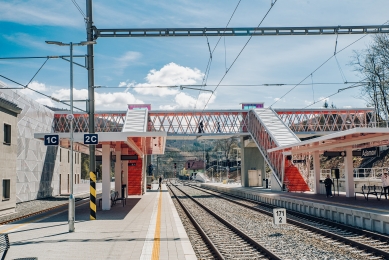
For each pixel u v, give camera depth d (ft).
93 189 57.98
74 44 50.11
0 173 71.67
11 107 76.13
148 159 221.05
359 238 45.16
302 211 79.36
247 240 44.21
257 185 172.14
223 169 352.49
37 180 129.59
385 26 58.90
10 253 33.55
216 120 175.32
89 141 54.65
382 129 62.03
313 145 94.02
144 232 45.21
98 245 36.91
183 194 154.92
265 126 141.49
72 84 49.14
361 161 173.88
